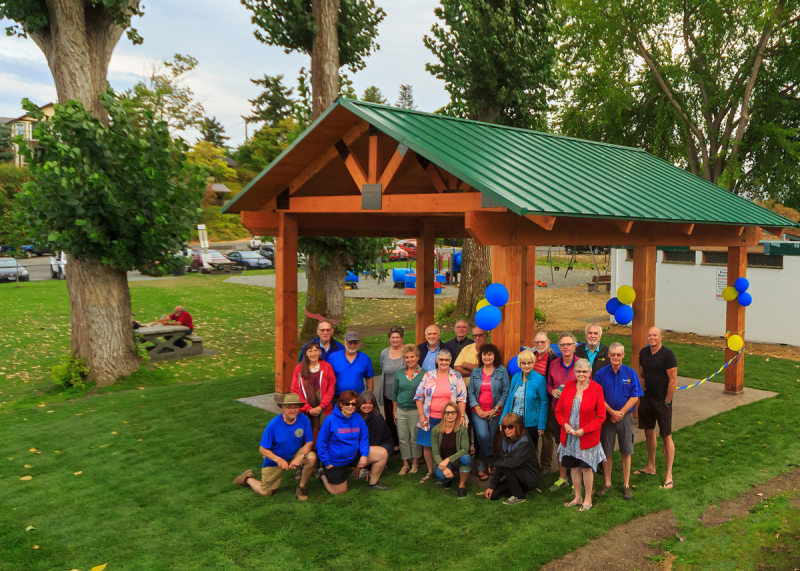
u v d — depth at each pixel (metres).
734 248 10.93
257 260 42.66
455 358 7.59
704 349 14.92
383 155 8.86
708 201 9.90
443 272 36.22
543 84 19.34
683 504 6.29
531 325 10.48
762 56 27.75
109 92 12.77
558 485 6.68
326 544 5.47
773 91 28.19
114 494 6.60
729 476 7.02
